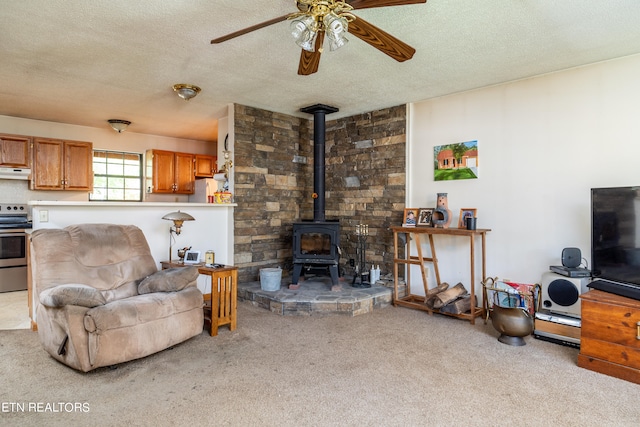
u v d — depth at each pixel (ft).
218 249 15.01
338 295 13.32
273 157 16.42
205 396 7.24
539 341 10.27
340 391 7.45
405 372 8.33
